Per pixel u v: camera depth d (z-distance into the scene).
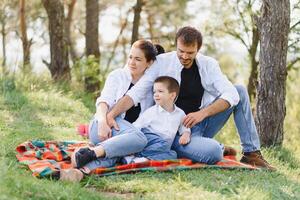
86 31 13.04
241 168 5.69
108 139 5.33
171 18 17.55
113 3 19.31
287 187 5.25
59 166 5.20
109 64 16.17
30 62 12.07
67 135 6.95
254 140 6.02
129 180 5.06
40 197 4.25
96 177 5.08
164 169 5.34
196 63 5.90
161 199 4.59
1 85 9.68
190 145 5.68
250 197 4.71
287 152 7.47
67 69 11.61
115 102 5.79
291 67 11.79
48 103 8.80
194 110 5.94
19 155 5.50
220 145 5.99
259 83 7.62
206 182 5.09
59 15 11.55
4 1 17.47
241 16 12.04
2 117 7.54
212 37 12.90
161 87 5.64
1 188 4.04
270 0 7.43
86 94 10.94
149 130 5.66
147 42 5.82
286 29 7.48
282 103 7.57
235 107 6.00
